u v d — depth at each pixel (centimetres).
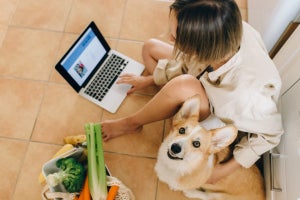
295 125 113
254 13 168
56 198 122
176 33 92
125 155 150
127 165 148
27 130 155
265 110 104
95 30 154
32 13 185
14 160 149
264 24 150
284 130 123
